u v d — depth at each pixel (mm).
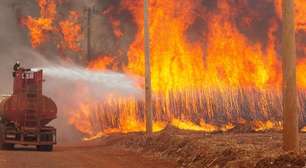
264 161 19000
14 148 40312
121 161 27453
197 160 24500
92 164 25844
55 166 24734
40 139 37969
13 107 38188
